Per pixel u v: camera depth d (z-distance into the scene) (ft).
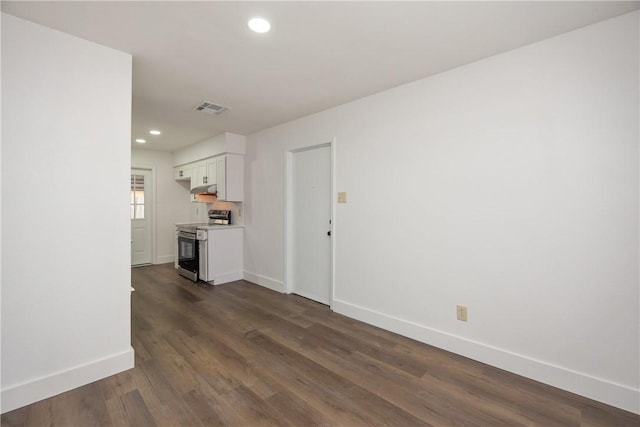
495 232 7.16
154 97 9.78
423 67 7.70
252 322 9.90
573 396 6.09
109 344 6.72
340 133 10.57
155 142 16.62
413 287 8.70
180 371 6.95
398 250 9.02
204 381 6.57
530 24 5.88
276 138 13.32
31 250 5.78
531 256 6.67
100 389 6.23
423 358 7.61
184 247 16.05
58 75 6.04
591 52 5.91
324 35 6.28
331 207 10.93
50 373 5.99
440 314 8.15
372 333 9.10
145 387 6.32
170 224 19.88
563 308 6.31
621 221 5.68
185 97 9.77
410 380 6.66
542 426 5.30
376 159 9.51
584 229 6.05
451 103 7.83
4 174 5.49
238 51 6.93
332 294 10.96
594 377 5.98
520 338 6.86
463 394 6.18
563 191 6.26
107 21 5.76
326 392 6.23
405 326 8.87
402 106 8.82
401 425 5.32
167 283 14.71
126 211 6.91
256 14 5.58
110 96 6.70
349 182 10.30
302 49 6.84
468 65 7.52
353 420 5.44
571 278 6.21
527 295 6.74
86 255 6.40
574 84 6.10
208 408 5.71
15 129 5.59
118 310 6.84
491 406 5.82
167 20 5.74
